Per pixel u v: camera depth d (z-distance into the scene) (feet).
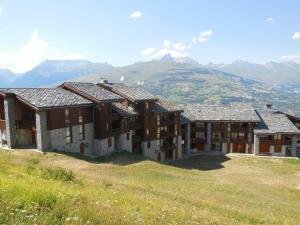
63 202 36.63
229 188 131.75
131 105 224.94
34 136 167.12
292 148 274.36
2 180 44.86
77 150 176.24
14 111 160.15
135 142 228.84
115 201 49.11
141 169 152.05
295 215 91.97
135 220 36.29
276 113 308.19
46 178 74.54
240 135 285.43
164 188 105.09
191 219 48.29
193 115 294.46
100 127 186.29
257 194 128.26
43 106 151.12
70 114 170.09
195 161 249.75
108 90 222.48
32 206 32.89
